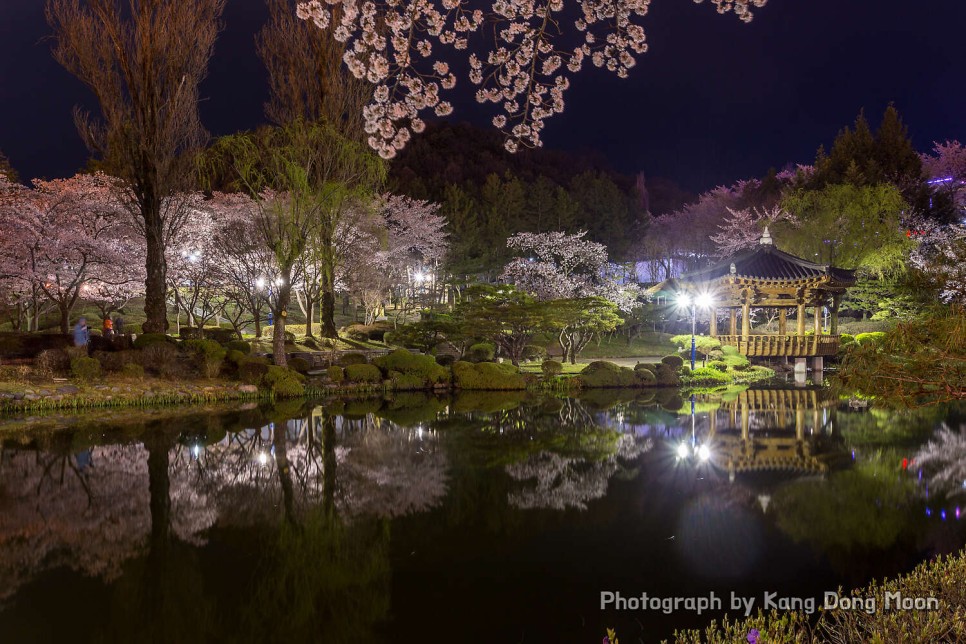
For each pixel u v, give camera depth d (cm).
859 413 1770
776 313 4231
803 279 2975
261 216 2275
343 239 2705
